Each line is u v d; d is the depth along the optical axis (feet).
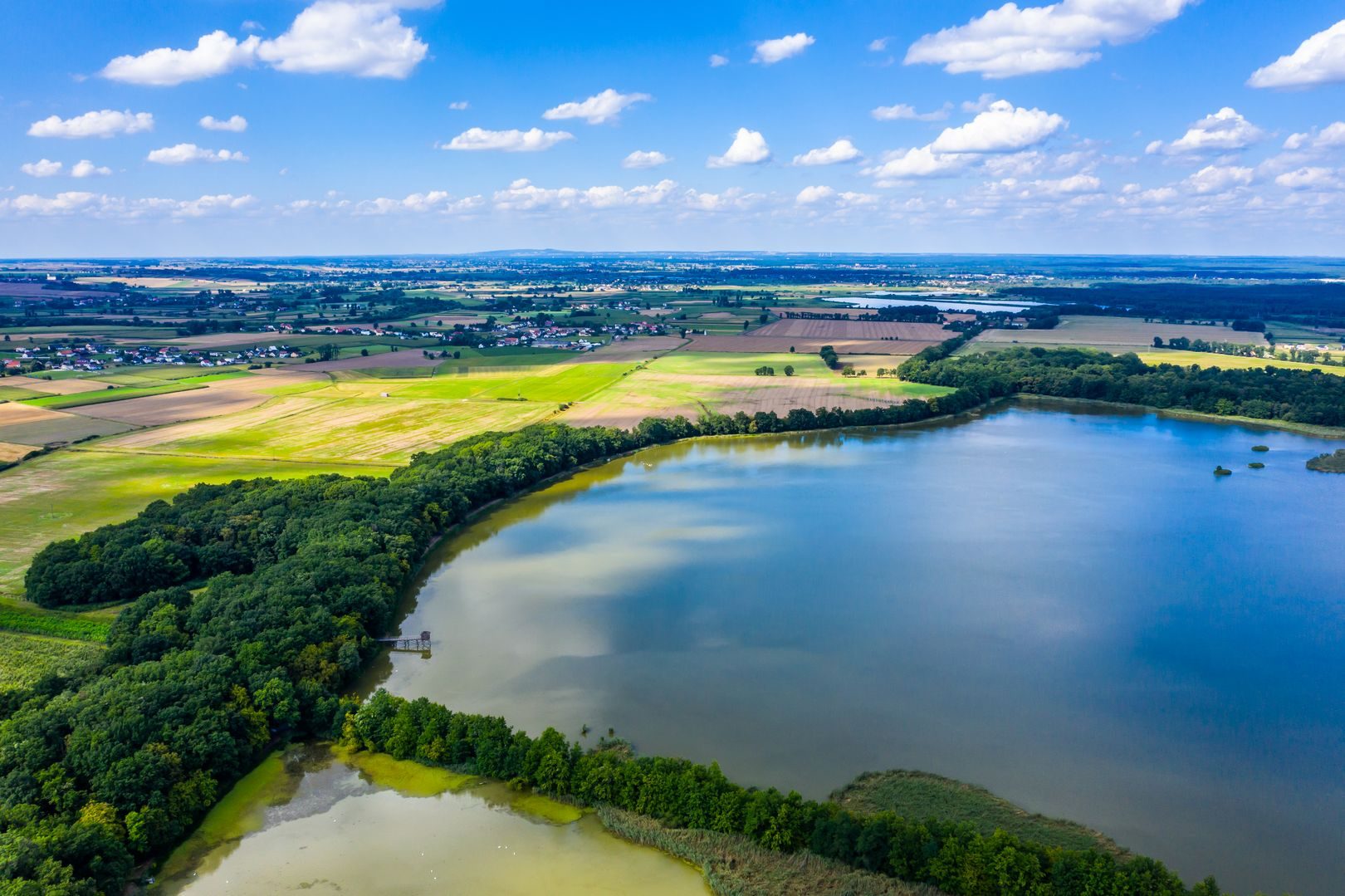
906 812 289.33
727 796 280.72
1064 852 249.34
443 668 395.55
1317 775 313.73
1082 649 409.28
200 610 407.44
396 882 264.11
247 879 266.57
